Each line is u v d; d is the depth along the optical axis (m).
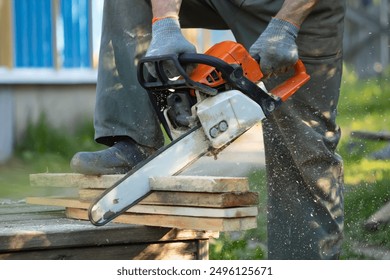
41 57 15.92
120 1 6.03
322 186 6.16
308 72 6.00
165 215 5.35
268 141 6.23
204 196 5.04
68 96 16.05
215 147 5.20
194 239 5.91
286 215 6.31
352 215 8.79
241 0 5.97
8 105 15.52
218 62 5.12
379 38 22.58
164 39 5.22
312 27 5.91
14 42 15.71
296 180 6.24
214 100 5.17
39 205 6.96
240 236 8.31
